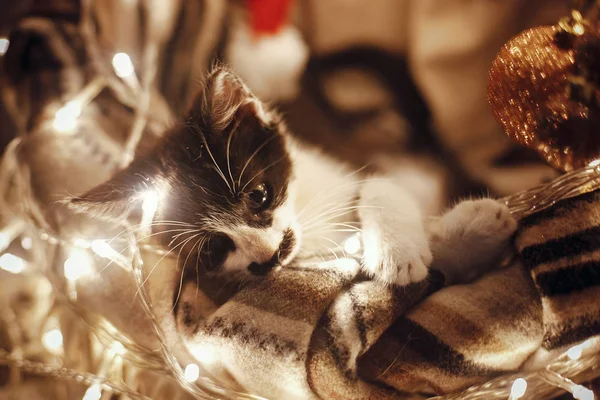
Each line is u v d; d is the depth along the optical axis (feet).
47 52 1.38
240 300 1.13
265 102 1.41
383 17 1.63
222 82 1.24
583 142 1.15
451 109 1.60
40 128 1.31
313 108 1.62
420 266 1.16
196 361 1.15
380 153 1.61
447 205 1.40
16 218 1.59
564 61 1.13
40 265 1.32
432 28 1.58
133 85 1.38
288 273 1.15
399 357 1.11
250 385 1.12
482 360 1.11
